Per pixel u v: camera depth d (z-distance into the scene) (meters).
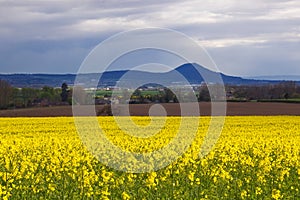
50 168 16.39
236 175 16.31
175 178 15.48
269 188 14.39
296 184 14.95
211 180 15.06
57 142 24.72
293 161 18.38
